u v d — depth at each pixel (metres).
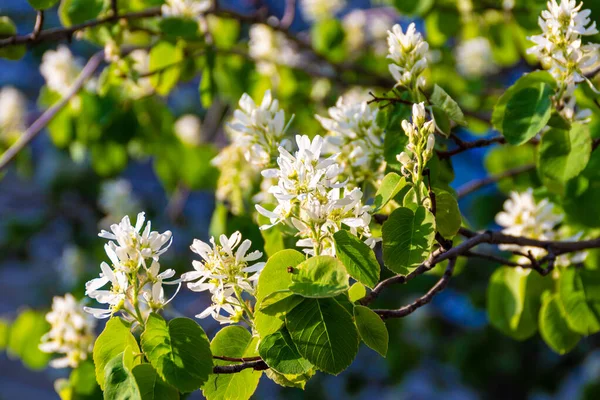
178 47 1.26
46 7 1.12
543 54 0.98
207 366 0.87
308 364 0.87
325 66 1.81
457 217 0.91
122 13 1.20
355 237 0.88
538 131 0.97
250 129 1.00
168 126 1.64
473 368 2.17
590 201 1.04
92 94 1.47
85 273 2.13
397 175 0.92
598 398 2.00
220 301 0.90
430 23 1.51
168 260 2.12
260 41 1.63
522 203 1.07
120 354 0.88
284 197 0.89
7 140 1.75
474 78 1.83
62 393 1.11
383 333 0.87
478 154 2.10
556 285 1.07
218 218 1.11
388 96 0.99
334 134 1.01
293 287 0.86
